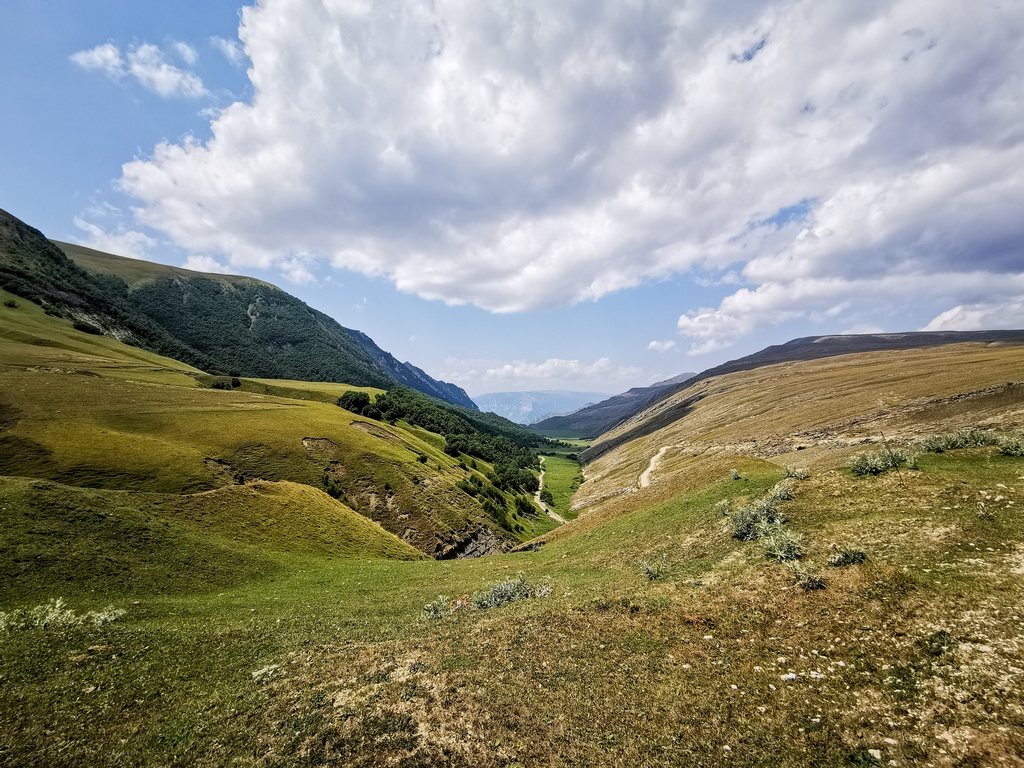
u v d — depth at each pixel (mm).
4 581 24703
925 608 14297
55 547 28891
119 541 32562
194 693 16047
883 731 10516
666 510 38812
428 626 21922
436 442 167375
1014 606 13195
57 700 15180
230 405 95375
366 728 12930
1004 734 9492
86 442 59219
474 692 14414
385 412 177250
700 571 23359
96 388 84500
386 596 31953
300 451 82062
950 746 9641
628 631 17688
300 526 50719
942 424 54844
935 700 10961
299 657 18750
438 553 78812
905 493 23234
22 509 30734
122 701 15383
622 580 25547
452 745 12070
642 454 147250
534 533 109875
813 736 10867
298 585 35656
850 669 12906
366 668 16844
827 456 59594
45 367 96625
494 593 25625
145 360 157000
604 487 131125
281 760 12031
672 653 15742
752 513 26641
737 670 14141
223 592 31953
